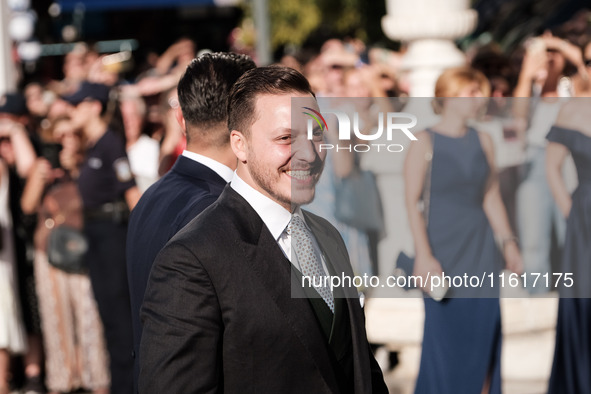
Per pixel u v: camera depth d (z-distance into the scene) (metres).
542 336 11.14
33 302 13.72
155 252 6.16
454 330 9.42
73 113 13.02
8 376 14.07
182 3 24.52
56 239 13.51
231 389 4.90
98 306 12.55
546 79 12.70
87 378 13.76
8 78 17.39
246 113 5.16
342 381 5.14
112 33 35.53
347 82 16.05
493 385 9.70
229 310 4.88
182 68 14.63
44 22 30.12
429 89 13.98
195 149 6.61
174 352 4.79
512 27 27.17
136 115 14.49
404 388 10.63
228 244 4.97
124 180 12.46
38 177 13.42
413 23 13.89
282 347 4.89
